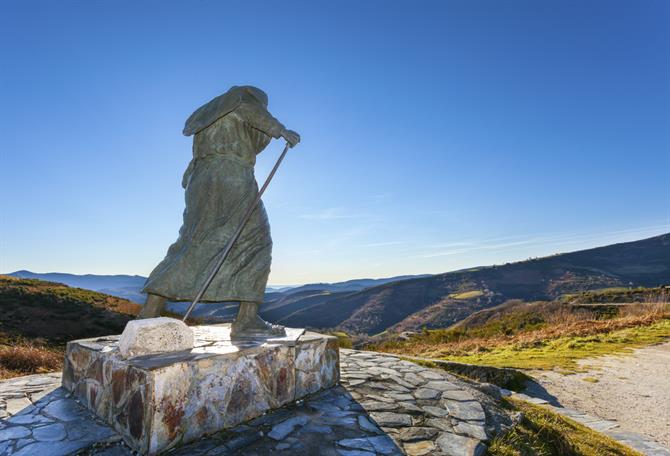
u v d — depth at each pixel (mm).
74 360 3693
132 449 2594
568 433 4277
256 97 4234
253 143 4297
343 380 4387
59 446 2602
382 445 2777
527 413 4238
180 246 3945
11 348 8039
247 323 4129
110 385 2979
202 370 2834
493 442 3035
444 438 2941
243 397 3119
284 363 3527
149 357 2854
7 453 2494
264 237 4211
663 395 7812
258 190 4227
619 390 8141
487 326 25312
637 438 5250
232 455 2555
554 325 20609
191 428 2719
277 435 2883
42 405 3381
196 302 3660
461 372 8148
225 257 3705
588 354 12203
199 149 4207
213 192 3967
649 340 14508
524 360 11273
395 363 5359
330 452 2645
